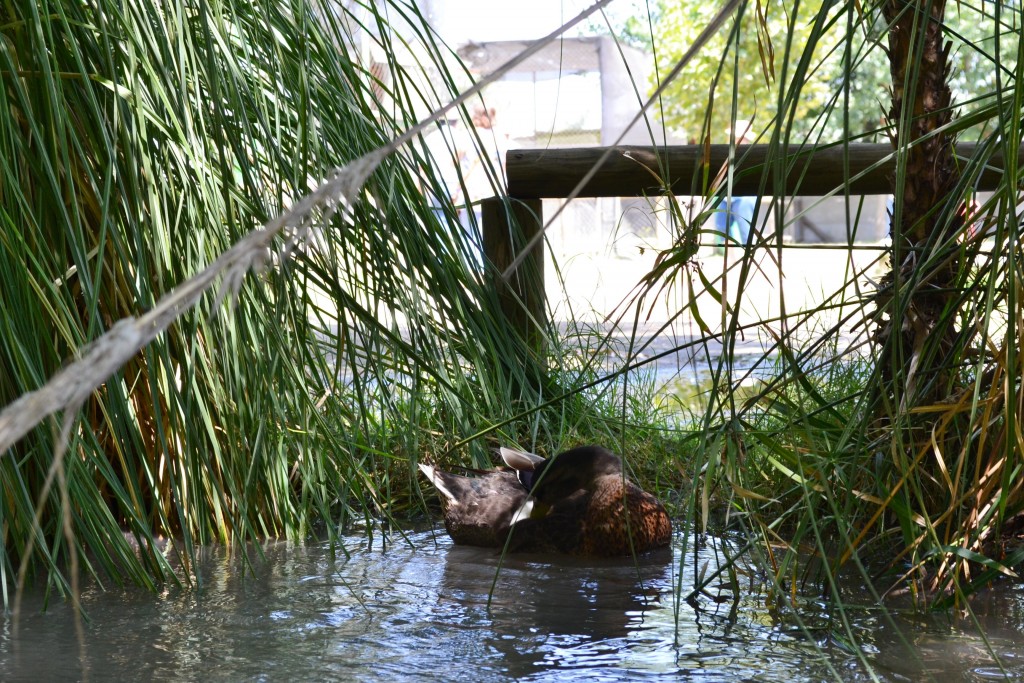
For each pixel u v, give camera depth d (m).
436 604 2.86
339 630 2.61
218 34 3.01
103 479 3.62
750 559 3.27
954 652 2.32
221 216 3.02
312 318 4.88
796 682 2.15
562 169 4.85
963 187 2.62
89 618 2.68
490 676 2.24
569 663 2.33
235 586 3.02
